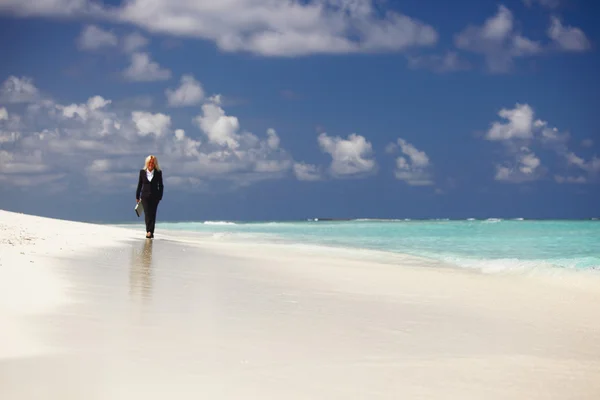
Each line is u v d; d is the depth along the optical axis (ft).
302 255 57.00
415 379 17.48
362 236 98.58
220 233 105.70
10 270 29.53
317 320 24.97
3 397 13.73
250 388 15.61
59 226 66.28
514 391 16.85
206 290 30.73
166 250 52.60
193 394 14.80
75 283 28.40
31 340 18.21
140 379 15.57
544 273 43.62
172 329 21.18
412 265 51.01
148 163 66.74
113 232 70.44
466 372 18.51
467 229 125.18
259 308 26.71
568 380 18.07
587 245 75.10
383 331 23.71
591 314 29.22
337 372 17.63
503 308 30.58
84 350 17.63
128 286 29.43
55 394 14.07
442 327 25.18
